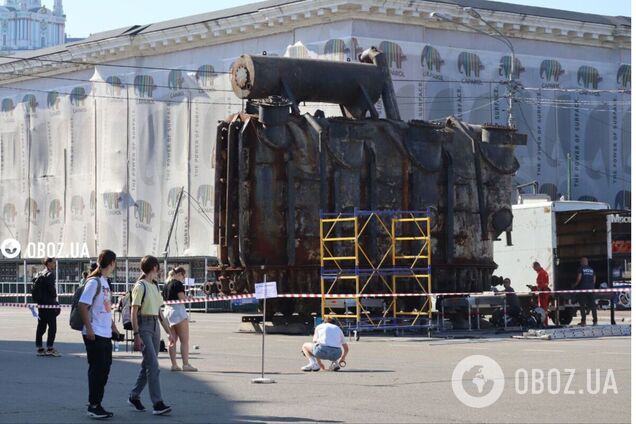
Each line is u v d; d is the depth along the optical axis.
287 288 32.94
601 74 67.31
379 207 33.91
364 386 18.27
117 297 56.81
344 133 33.62
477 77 62.44
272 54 62.03
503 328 33.69
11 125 77.50
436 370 20.89
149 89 68.44
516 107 64.12
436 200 34.88
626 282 51.38
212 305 54.91
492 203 35.84
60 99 74.25
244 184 32.81
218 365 22.67
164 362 23.42
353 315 30.83
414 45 60.12
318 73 34.81
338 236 33.28
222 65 64.81
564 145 65.94
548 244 39.47
